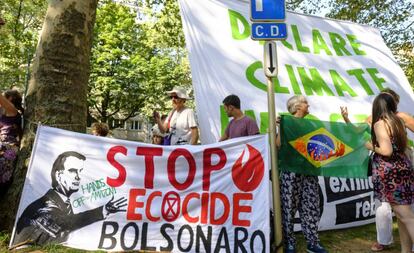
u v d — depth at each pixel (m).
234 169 4.30
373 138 4.22
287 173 4.58
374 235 5.76
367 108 6.57
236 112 4.89
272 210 4.61
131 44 29.59
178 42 17.55
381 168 4.14
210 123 5.59
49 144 4.48
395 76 7.25
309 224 4.58
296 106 4.88
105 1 22.81
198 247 4.19
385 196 4.10
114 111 30.56
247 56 6.11
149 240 4.25
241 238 4.15
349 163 4.84
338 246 5.17
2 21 5.38
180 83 30.05
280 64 6.54
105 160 4.43
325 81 6.62
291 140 4.65
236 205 4.23
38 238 4.27
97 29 28.88
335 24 7.49
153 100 29.25
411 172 4.09
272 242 4.51
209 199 4.29
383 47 7.62
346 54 7.12
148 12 18.97
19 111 5.25
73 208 4.34
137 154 4.43
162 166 4.39
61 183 4.39
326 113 6.35
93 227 4.30
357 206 6.17
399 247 5.20
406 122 4.36
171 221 4.29
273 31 4.27
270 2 4.29
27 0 20.77
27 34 21.06
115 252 4.23
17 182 4.62
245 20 6.35
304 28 7.12
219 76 5.87
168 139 5.95
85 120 5.05
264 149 4.28
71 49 4.87
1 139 4.81
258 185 4.23
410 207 4.09
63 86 4.80
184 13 6.09
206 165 4.35
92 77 28.50
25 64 22.02
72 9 4.89
